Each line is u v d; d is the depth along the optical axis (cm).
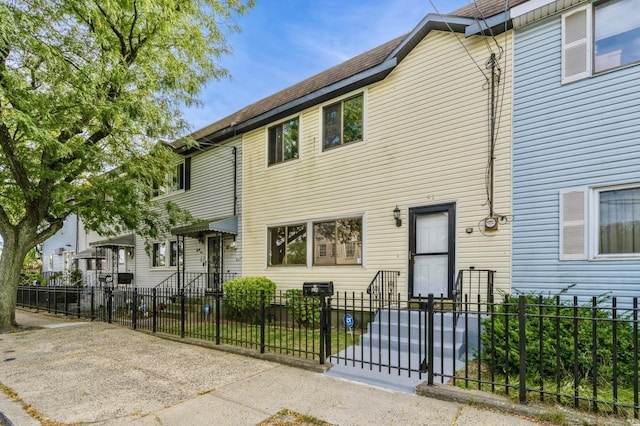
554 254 608
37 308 1331
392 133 824
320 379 494
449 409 387
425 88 779
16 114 654
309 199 970
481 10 741
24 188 880
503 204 664
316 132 971
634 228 547
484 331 532
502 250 657
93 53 816
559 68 624
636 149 549
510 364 464
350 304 836
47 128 731
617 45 579
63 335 828
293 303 759
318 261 940
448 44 750
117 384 485
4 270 928
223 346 670
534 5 630
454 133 731
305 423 365
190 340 732
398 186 804
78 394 450
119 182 970
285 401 420
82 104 775
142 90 877
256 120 1091
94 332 858
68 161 920
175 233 1238
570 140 606
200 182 1312
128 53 906
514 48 672
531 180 639
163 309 1043
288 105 1005
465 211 706
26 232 952
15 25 623
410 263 769
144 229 1184
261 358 600
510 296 565
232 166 1195
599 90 586
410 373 489
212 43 1048
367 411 388
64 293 1252
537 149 637
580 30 607
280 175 1048
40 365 581
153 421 373
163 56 935
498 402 382
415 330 628
